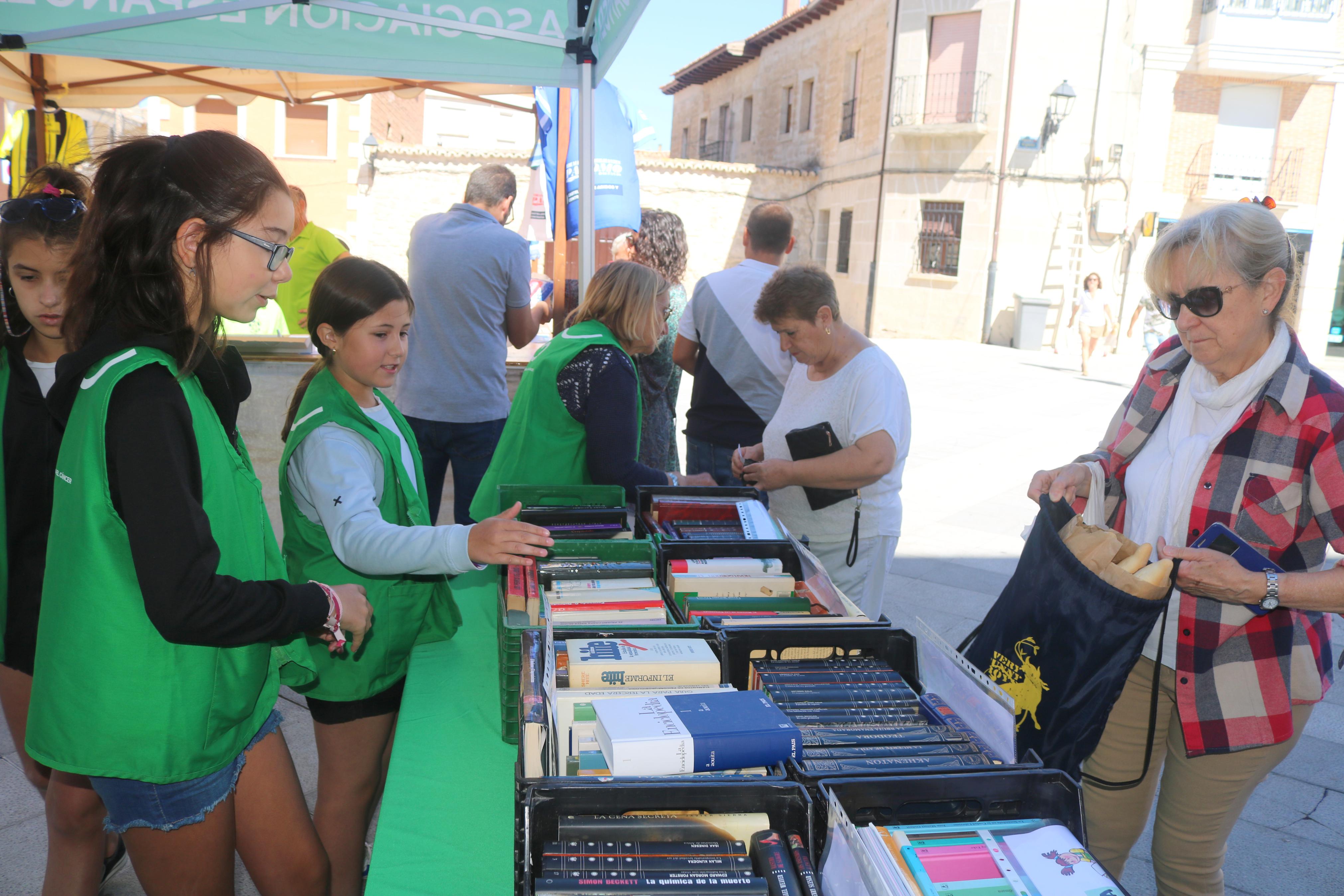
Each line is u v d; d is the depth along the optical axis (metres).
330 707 1.92
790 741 1.23
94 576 1.23
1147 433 1.85
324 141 12.65
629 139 4.69
